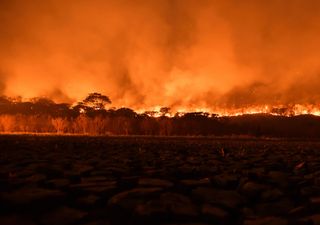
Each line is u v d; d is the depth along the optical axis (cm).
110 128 5850
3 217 423
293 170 885
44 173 772
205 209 465
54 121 5512
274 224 403
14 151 1328
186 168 870
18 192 525
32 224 402
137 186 638
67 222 418
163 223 429
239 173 809
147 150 1585
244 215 462
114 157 1171
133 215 447
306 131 6091
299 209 473
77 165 896
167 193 548
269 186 607
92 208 493
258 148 1905
